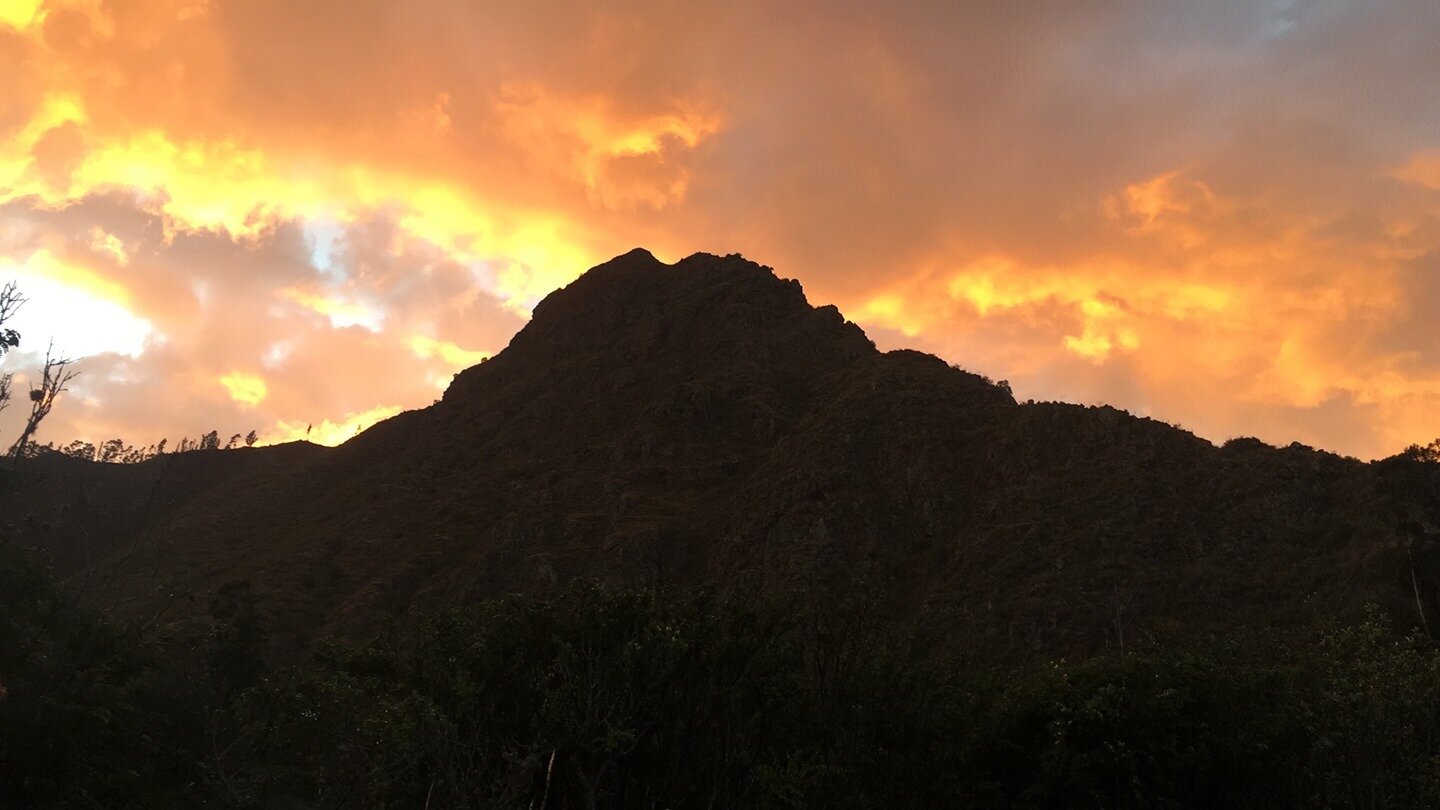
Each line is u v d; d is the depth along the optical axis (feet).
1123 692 50.11
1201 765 48.60
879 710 47.52
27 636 61.62
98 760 55.47
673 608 46.57
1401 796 50.98
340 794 39.37
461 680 39.68
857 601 53.52
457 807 33.99
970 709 51.72
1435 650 60.18
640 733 41.14
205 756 58.49
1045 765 48.39
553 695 39.19
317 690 42.93
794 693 47.44
